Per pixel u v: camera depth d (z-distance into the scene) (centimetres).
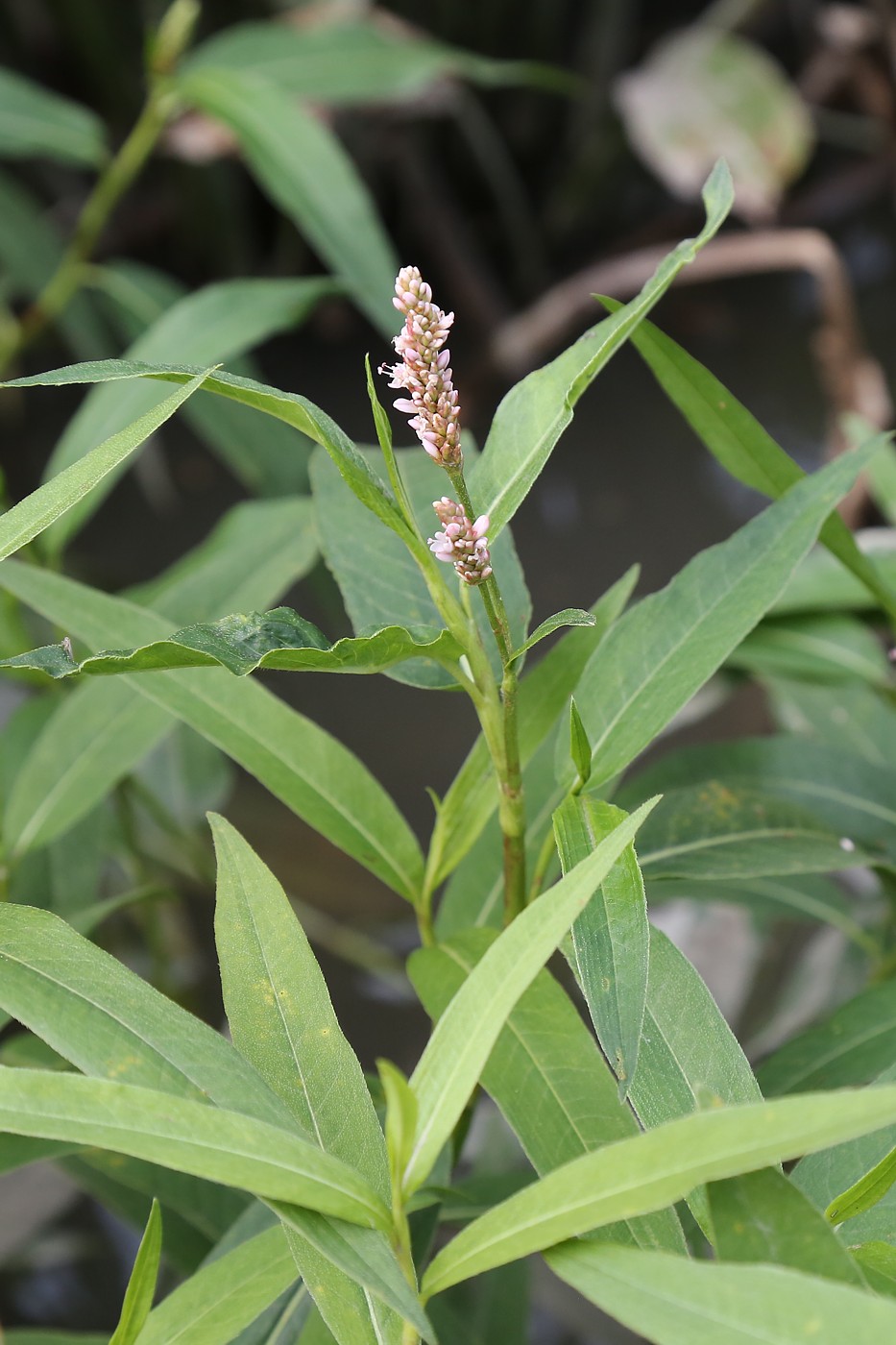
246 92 150
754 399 248
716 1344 77
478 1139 142
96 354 193
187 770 163
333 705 196
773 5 290
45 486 82
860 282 275
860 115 300
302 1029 83
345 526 92
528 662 198
